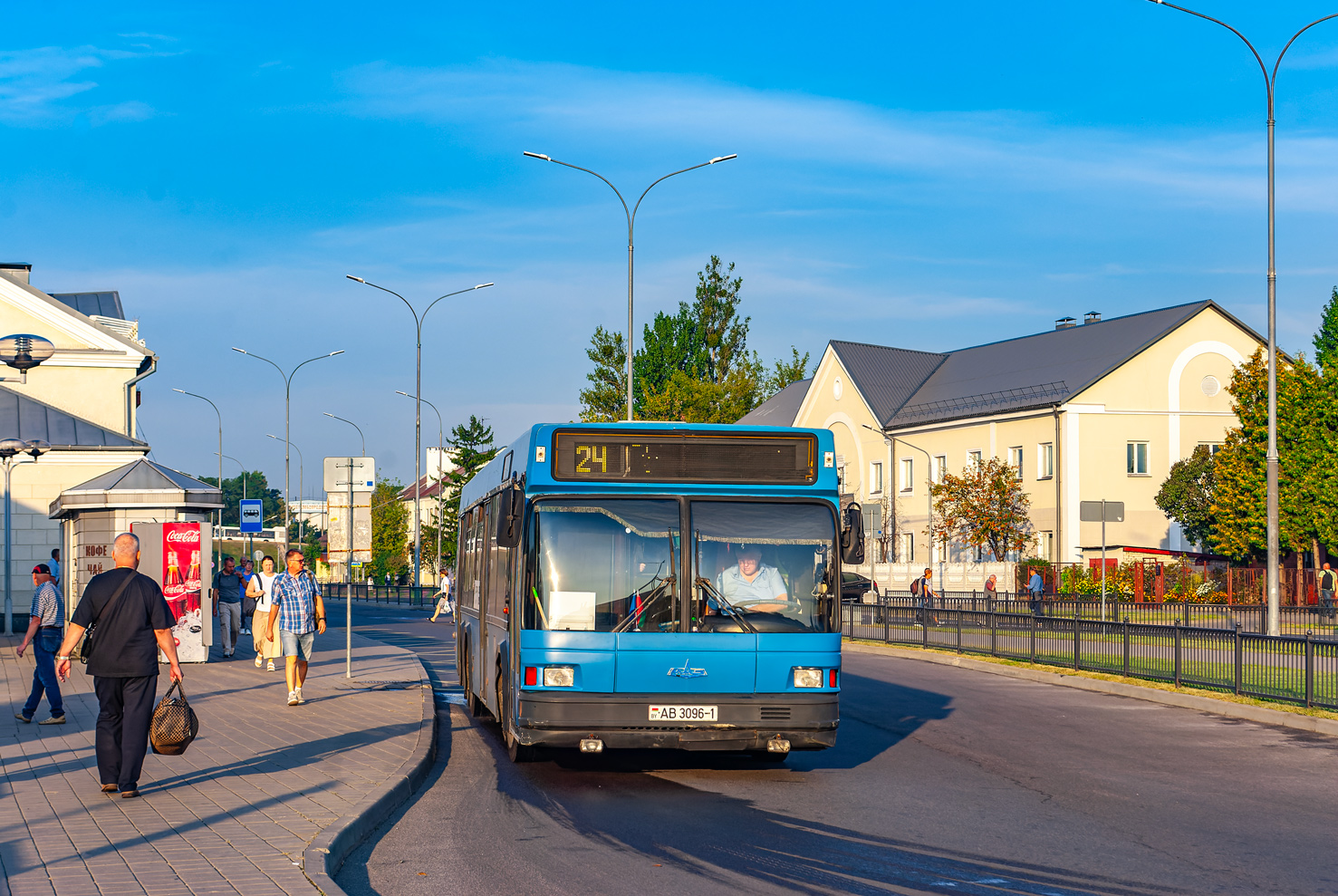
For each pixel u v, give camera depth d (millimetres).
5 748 11508
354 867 7539
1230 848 8211
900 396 70438
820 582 10656
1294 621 38375
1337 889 7133
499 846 8164
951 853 8000
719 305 89125
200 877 6625
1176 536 57812
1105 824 9031
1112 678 20156
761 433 10820
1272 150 25812
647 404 79125
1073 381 58656
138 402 45469
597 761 12016
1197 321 59188
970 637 25672
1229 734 14336
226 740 12188
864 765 11922
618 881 7234
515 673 10805
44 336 38781
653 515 10570
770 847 8172
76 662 21359
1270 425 25531
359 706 15383
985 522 56438
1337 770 11750
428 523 100875
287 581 15430
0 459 32875
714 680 10336
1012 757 12430
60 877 6617
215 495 22781
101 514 22281
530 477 10578
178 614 22078
